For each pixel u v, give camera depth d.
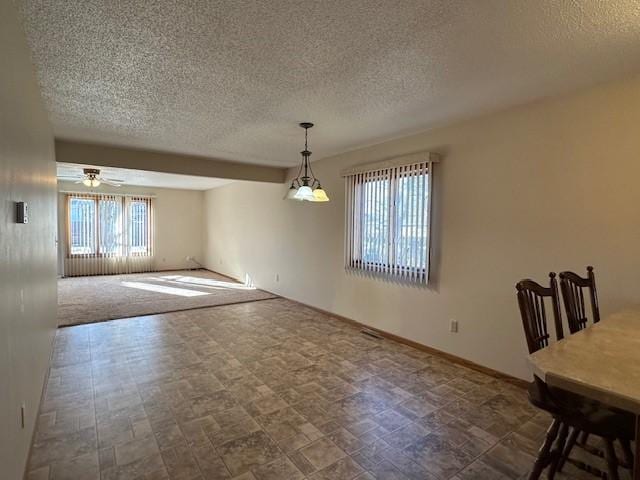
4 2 1.45
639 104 2.33
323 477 1.84
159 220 9.56
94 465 1.90
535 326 1.74
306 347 3.80
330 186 5.07
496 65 2.24
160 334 4.20
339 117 3.29
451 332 3.46
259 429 2.27
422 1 1.62
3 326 1.35
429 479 1.83
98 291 6.70
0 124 1.35
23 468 1.72
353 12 1.71
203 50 2.10
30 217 2.05
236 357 3.50
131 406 2.53
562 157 2.68
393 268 3.98
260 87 2.63
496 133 3.09
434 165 3.59
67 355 3.50
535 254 2.84
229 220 8.55
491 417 2.43
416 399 2.68
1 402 1.31
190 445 2.09
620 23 1.77
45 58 2.20
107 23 1.83
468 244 3.30
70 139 4.21
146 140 4.27
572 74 2.36
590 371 1.17
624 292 2.39
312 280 5.49
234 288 7.22
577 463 1.69
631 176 2.36
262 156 5.16
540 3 1.62
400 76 2.42
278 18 1.77
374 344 3.91
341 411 2.50
